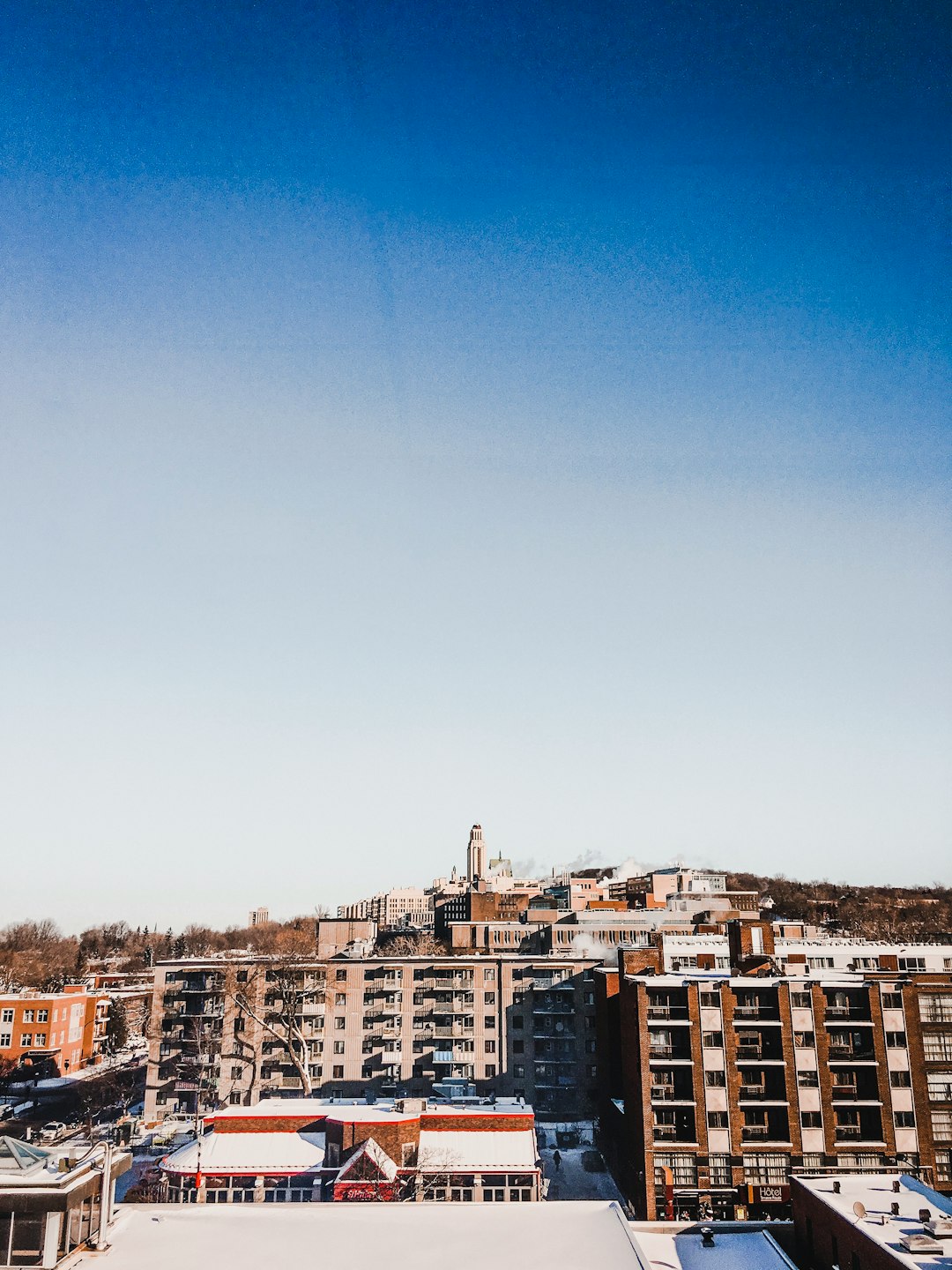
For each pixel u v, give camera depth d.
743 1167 88.38
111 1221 53.03
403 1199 83.94
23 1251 46.66
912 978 98.31
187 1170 86.12
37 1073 158.25
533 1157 86.88
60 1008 165.00
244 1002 130.25
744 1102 90.88
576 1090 128.00
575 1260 49.16
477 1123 89.88
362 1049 132.62
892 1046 92.62
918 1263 53.91
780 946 115.25
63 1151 51.56
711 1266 66.62
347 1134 86.00
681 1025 92.25
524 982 133.00
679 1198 86.94
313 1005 132.75
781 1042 92.12
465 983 133.50
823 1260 66.19
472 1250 50.34
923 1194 67.75
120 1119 123.50
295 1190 85.19
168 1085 129.00
